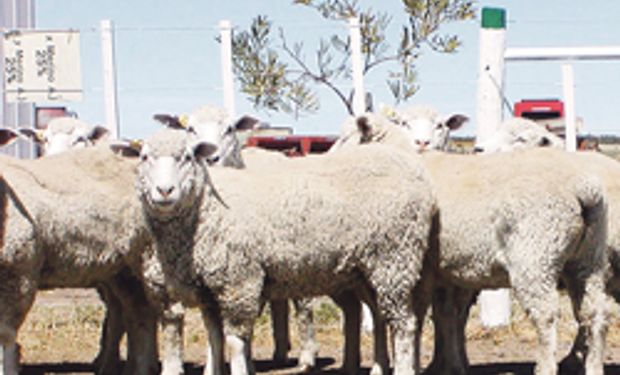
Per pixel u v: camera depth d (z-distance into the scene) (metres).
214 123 13.22
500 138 14.05
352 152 10.70
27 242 10.27
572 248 10.49
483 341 14.65
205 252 9.98
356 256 10.51
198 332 14.91
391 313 10.64
